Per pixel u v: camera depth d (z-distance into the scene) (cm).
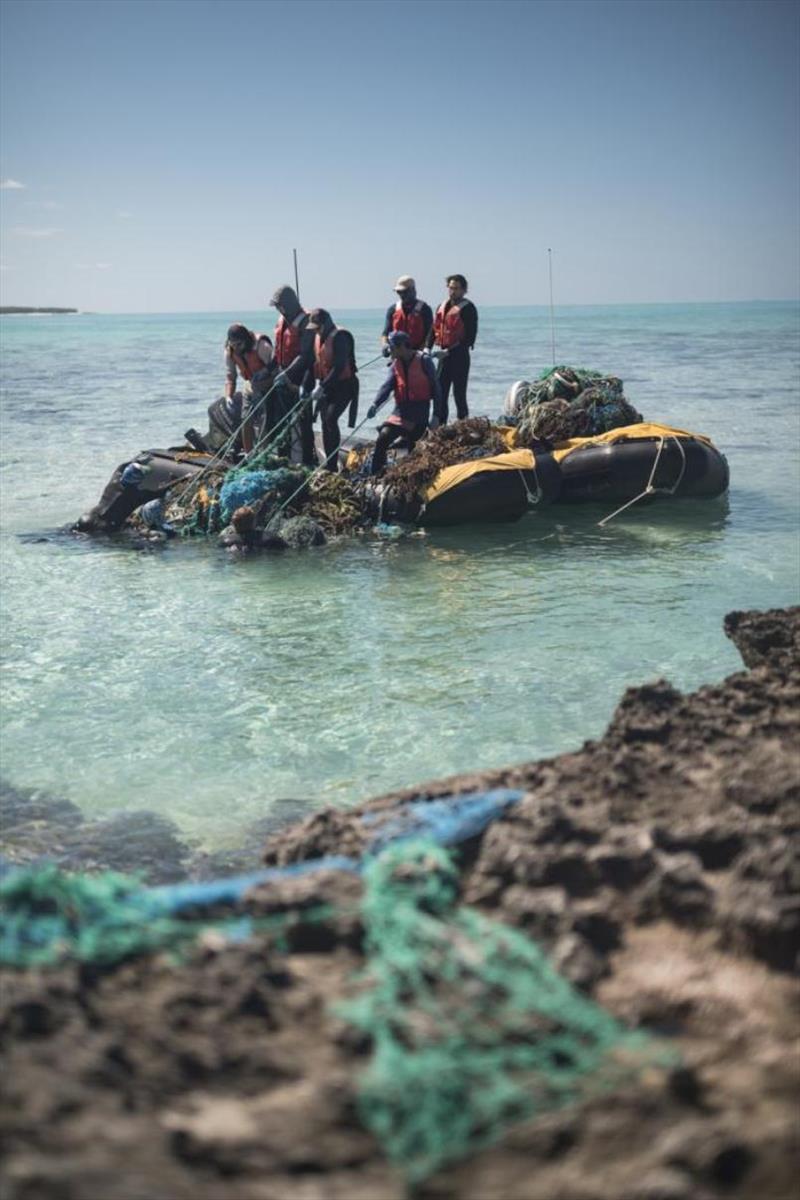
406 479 1238
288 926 309
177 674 772
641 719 440
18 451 1880
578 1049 259
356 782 602
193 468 1311
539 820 346
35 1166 212
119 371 4069
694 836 339
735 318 12238
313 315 1298
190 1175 218
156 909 319
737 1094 245
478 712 690
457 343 1415
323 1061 258
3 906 351
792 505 1309
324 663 789
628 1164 225
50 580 1038
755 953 292
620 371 3416
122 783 604
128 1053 254
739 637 559
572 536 1179
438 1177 223
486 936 301
